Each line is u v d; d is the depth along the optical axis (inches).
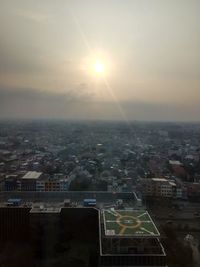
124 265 2758.4
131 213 3452.3
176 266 3339.1
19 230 3814.0
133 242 2876.5
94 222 3900.1
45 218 3838.6
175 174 6510.8
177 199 5324.8
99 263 2913.4
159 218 4507.9
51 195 4512.8
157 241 2967.5
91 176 6097.4
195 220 4463.6
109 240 2906.0
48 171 6225.4
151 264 2768.2
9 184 5191.9
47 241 3754.9
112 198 4493.1
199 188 5467.5
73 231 3850.9
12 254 3516.2
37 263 3405.5
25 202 4252.0
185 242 3769.7
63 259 3417.8
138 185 5462.6
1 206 3959.2
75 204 4138.8
